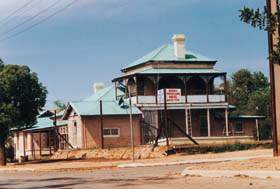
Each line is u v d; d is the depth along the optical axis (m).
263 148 36.47
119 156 37.03
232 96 80.75
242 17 14.12
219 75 47.16
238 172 14.88
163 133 45.75
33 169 30.05
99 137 44.69
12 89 39.06
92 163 33.09
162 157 33.97
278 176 13.72
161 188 12.75
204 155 32.47
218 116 49.12
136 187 13.34
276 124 18.44
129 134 45.16
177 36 49.09
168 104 45.75
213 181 13.96
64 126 50.62
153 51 52.38
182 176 16.67
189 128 47.62
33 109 41.12
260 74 83.44
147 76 45.84
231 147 35.97
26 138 57.50
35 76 40.75
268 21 13.95
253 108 70.50
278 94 18.42
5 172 30.84
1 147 41.53
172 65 48.38
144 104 45.56
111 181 16.23
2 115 38.25
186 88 47.53
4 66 41.19
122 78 47.66
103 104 46.41
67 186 15.05
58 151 45.75
